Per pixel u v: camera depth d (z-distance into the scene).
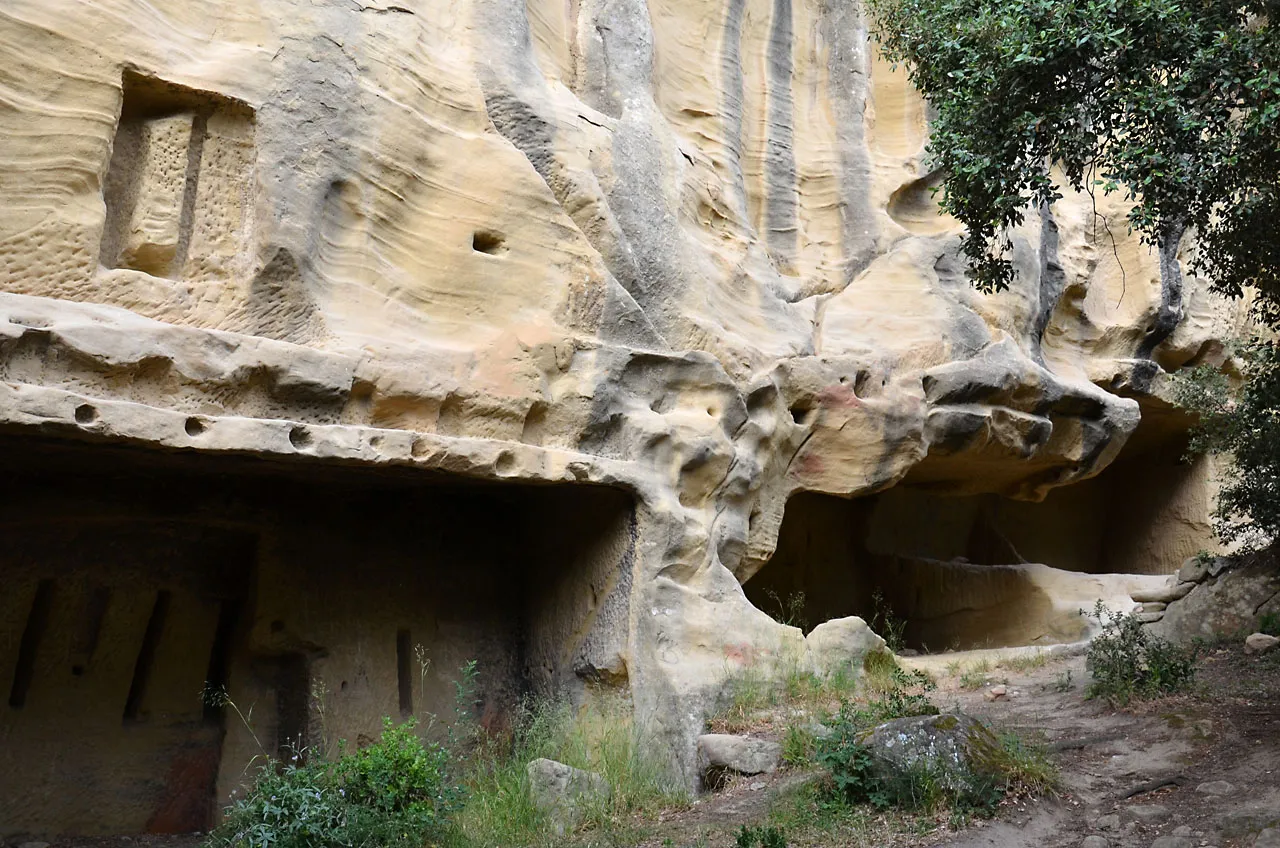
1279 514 9.97
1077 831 5.96
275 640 8.46
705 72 11.66
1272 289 7.84
